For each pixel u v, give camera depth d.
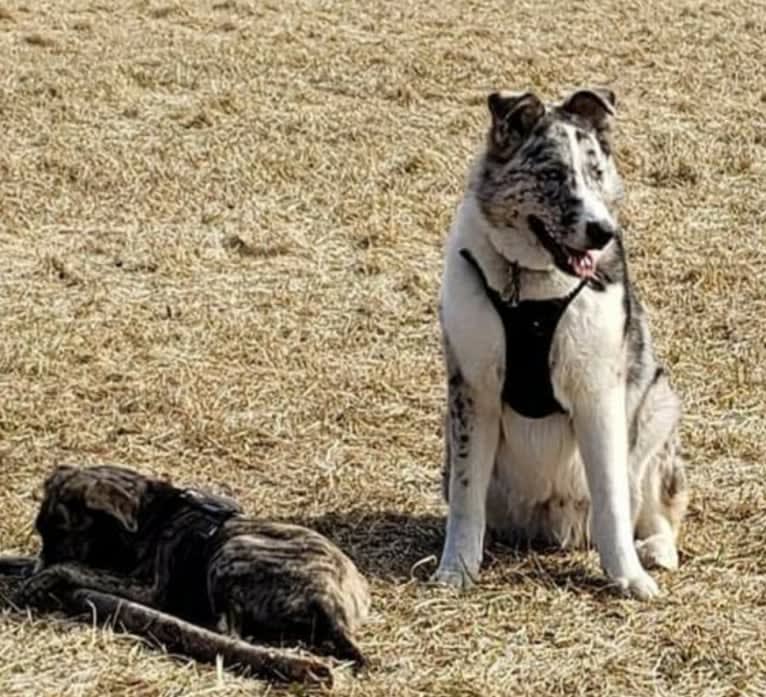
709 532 3.92
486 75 8.52
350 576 3.39
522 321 3.62
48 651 3.32
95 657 3.30
